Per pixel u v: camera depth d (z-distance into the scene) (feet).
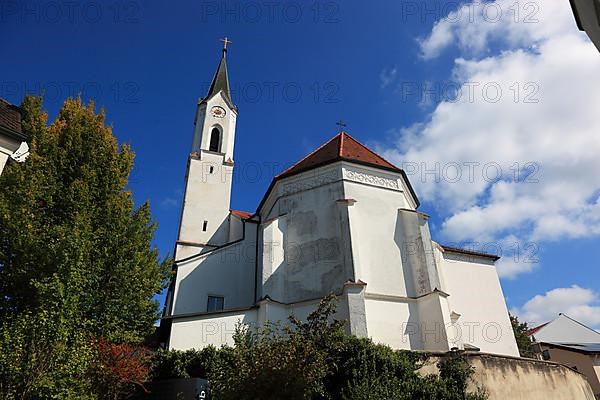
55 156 53.83
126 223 54.08
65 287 39.34
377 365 48.34
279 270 72.43
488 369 54.65
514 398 54.24
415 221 75.72
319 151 93.25
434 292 67.67
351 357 47.78
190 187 108.88
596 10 19.85
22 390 31.86
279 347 40.63
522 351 123.85
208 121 121.08
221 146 117.80
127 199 56.90
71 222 48.96
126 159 60.59
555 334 150.30
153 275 57.16
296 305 69.36
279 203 81.10
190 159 112.88
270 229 74.59
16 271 42.52
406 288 70.74
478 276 88.89
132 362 47.70
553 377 60.70
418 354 53.16
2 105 57.11
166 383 47.80
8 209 45.42
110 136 60.08
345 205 73.00
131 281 51.47
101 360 44.55
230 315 66.44
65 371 34.73
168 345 62.49
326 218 74.90
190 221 104.42
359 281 65.77
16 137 51.26
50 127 57.88
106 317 48.78
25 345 33.68
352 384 45.70
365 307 66.44
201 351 56.75
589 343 141.28
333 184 77.46
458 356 53.78
